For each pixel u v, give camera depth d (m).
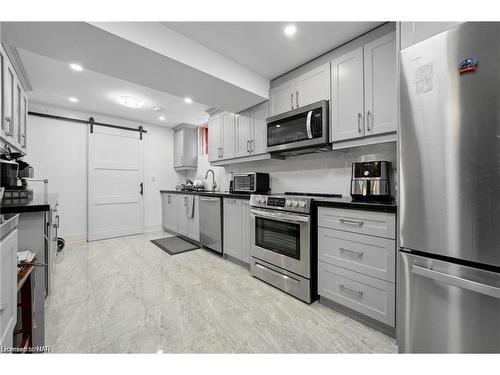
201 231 3.21
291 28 1.69
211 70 1.97
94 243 3.53
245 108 2.81
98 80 2.55
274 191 2.87
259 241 2.21
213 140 3.42
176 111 3.64
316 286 1.78
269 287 2.03
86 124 3.68
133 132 4.18
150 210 4.41
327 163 2.32
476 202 0.84
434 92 0.94
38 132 3.26
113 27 1.44
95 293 1.90
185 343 1.31
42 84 2.63
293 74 2.27
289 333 1.40
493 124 0.80
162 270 2.42
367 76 1.71
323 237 1.68
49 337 1.34
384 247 1.35
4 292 0.71
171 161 4.70
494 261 0.81
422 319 1.01
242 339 1.34
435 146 0.94
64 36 1.45
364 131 1.72
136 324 1.48
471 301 0.87
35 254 1.16
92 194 3.70
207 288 2.00
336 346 1.29
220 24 1.66
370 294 1.42
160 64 1.80
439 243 0.94
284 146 2.24
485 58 0.81
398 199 1.09
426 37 1.07
